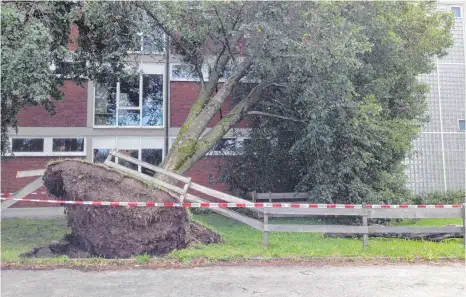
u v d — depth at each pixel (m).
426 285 5.95
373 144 11.40
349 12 10.04
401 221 12.17
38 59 8.18
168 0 9.81
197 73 13.05
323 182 11.47
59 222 12.30
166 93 17.12
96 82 12.52
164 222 7.71
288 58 9.70
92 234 7.77
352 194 11.30
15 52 7.96
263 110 12.99
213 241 8.59
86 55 11.39
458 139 18.44
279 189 14.37
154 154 17.09
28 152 16.25
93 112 16.84
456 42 18.58
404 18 11.56
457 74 18.61
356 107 10.48
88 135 16.72
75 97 16.73
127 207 7.63
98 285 5.83
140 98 17.14
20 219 13.14
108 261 7.00
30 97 8.50
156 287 5.75
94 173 8.09
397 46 11.36
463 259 7.43
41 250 7.90
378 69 11.93
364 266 6.96
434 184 18.14
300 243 8.66
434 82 18.48
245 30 9.32
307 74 10.20
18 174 8.44
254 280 6.12
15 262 6.85
